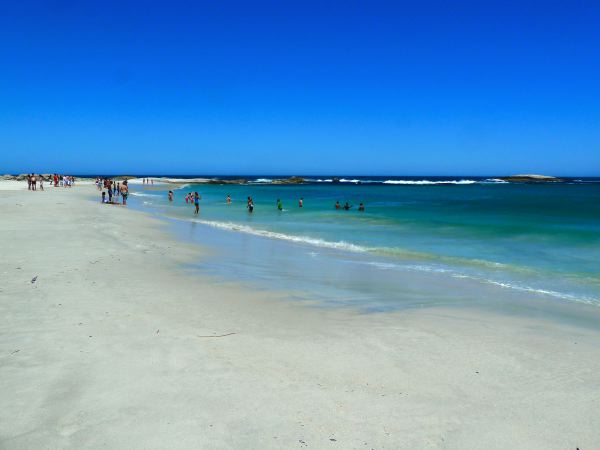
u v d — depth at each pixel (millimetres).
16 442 3924
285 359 5977
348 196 63438
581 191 77500
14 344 6094
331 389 5148
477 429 4426
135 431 4145
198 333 6840
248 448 3965
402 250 16453
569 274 12422
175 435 4105
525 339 7137
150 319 7387
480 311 8812
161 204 42031
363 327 7539
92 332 6633
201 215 31469
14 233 16438
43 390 4844
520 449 4125
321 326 7523
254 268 12625
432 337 7105
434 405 4867
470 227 23594
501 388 5336
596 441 4266
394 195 66000
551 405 4945
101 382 5070
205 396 4840
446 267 13359
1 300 8102
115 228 19391
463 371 5797
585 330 7723
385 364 5941
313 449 3992
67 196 42969
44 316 7281
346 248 16953
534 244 17875
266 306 8680
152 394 4836
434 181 158375
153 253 13930
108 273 10703
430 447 4109
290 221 27391
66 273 10391
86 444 3932
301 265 13352
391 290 10422
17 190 50219
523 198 56594
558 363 6148
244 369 5586
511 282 11438
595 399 5105
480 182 145375
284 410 4629
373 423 4461
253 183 127188
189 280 10641
